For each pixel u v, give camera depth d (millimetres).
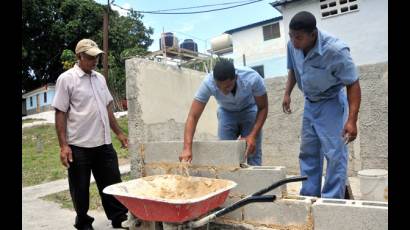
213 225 2910
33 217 4301
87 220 3346
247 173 2773
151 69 3852
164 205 2289
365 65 4656
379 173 3420
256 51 20766
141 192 2816
